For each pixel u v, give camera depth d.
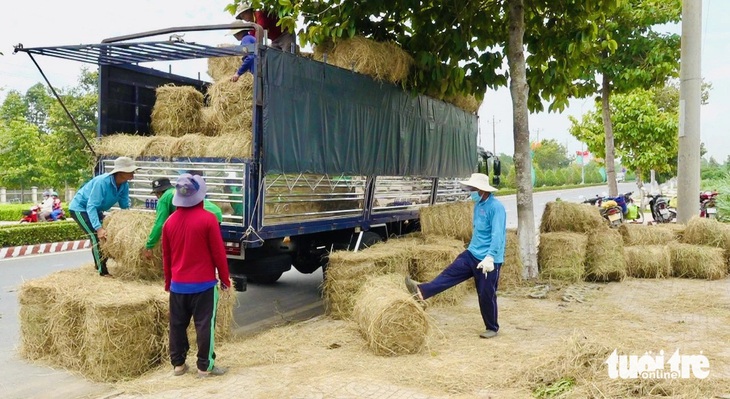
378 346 5.21
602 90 14.27
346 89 7.32
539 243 9.15
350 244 8.09
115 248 5.78
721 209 14.42
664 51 12.80
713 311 6.91
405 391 4.32
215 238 4.65
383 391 4.32
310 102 6.64
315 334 5.97
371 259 6.60
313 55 8.17
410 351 5.23
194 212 4.66
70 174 27.77
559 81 9.81
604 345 4.67
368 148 7.88
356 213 7.90
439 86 8.92
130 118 7.73
